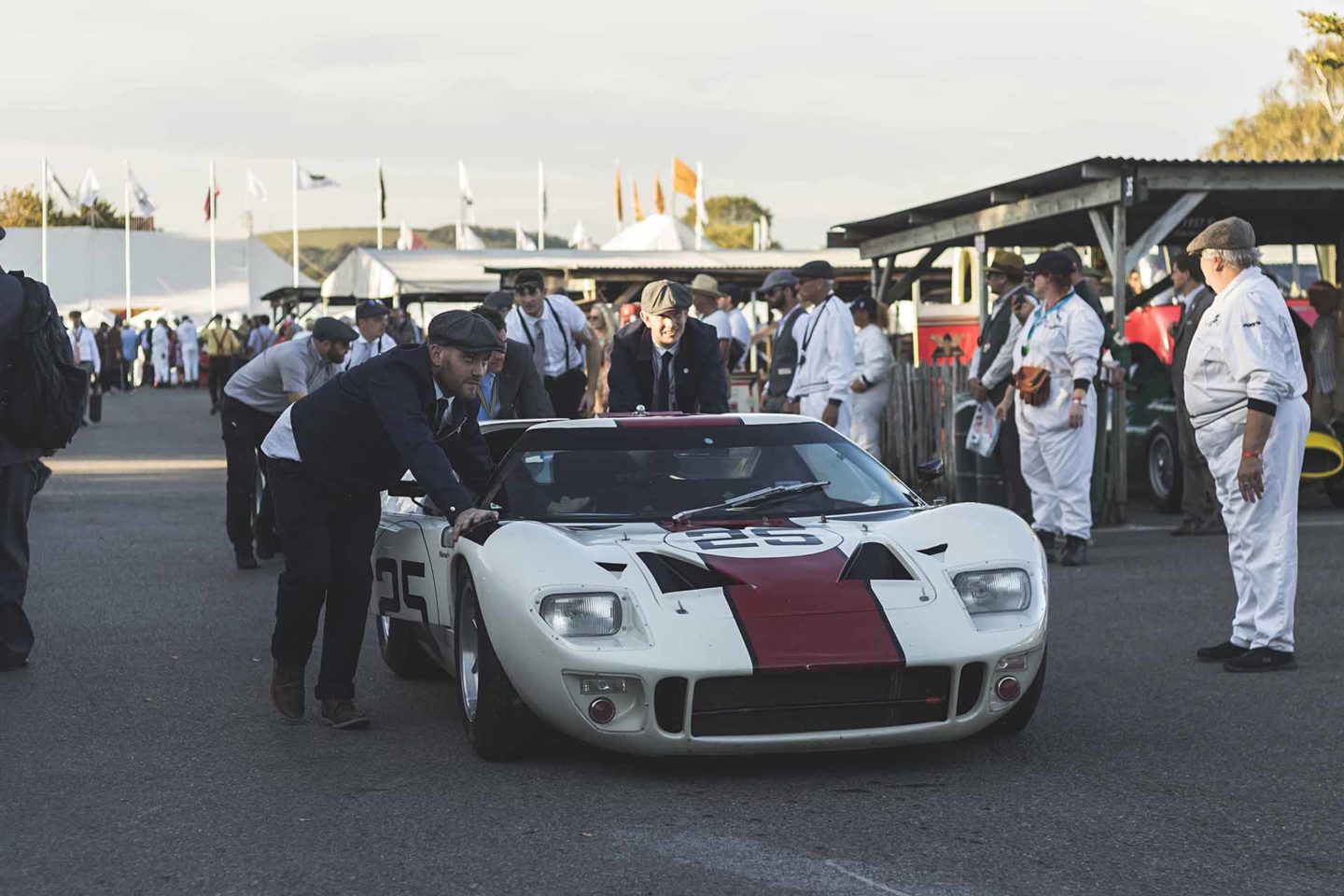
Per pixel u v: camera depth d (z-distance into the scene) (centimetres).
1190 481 1119
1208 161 1272
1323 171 1293
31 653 722
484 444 590
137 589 929
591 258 2994
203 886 380
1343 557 985
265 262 6650
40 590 927
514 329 1039
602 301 1664
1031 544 518
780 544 507
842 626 463
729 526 535
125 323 5097
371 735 554
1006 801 447
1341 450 1245
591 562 487
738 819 430
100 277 6406
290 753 524
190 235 6688
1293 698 589
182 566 1036
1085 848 399
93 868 395
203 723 574
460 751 524
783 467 579
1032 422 972
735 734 458
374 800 459
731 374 1638
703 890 369
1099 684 622
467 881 379
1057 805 442
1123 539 1102
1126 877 374
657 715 458
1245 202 1477
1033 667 491
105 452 2164
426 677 673
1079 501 966
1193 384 658
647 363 836
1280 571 643
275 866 394
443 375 550
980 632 477
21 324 664
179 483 1672
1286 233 1641
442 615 557
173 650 731
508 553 495
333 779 486
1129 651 695
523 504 556
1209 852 395
